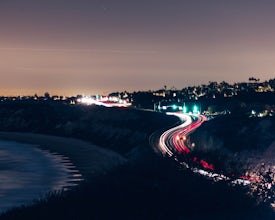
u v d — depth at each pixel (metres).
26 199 89.56
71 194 51.69
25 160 156.50
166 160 59.56
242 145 135.88
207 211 42.12
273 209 42.53
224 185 46.41
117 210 44.88
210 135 153.25
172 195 46.12
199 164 69.06
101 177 59.53
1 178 116.94
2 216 48.59
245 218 40.34
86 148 190.62
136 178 55.75
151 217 42.34
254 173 51.44
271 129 147.50
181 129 176.25
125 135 193.75
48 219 45.94
